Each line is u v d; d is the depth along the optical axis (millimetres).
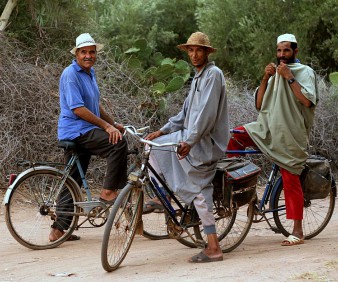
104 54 11133
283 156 6438
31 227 7047
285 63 6562
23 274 5383
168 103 11156
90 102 6621
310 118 6500
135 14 16719
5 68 9734
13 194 6301
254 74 15891
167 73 11016
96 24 12508
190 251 6160
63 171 6508
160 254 6035
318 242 6617
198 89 5648
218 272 5133
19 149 9391
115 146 6387
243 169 6047
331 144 11734
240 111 11461
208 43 5645
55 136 9609
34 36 11312
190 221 5793
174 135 5840
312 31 15227
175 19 18484
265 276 4938
